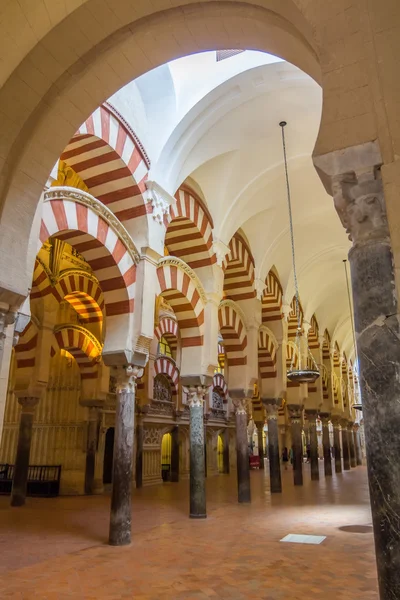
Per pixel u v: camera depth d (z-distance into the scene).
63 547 6.71
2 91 4.44
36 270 12.24
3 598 4.53
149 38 4.73
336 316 23.84
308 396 20.19
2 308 4.57
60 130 4.93
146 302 8.20
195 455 9.57
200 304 10.58
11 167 4.64
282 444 26.88
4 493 13.48
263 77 8.66
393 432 2.49
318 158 3.01
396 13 2.98
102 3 4.30
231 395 12.59
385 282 2.70
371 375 2.62
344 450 25.95
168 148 8.93
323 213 14.27
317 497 12.28
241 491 11.43
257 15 4.19
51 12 4.13
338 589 4.73
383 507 2.43
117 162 8.31
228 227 11.52
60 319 15.38
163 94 8.98
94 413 14.45
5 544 6.91
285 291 16.08
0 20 3.97
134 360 7.86
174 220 10.61
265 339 14.85
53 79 4.69
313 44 3.56
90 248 7.71
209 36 4.72
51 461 14.41
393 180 2.76
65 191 6.90
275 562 5.79
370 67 2.98
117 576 5.26
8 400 15.47
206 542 6.98
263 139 10.52
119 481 7.14
